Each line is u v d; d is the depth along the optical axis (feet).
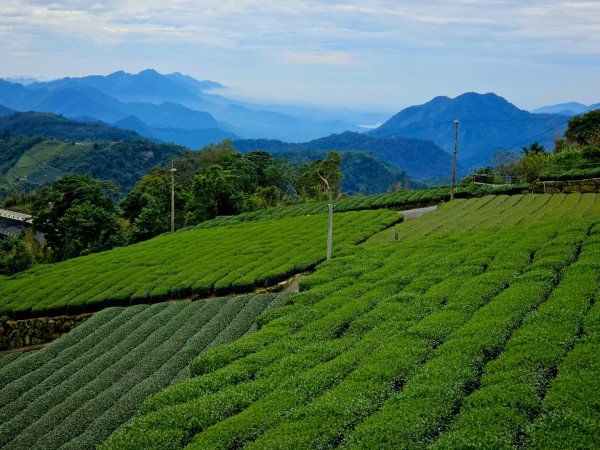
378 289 110.22
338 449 55.83
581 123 337.72
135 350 107.86
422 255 133.28
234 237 201.05
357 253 145.59
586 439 51.01
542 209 178.50
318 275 128.16
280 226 208.23
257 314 118.73
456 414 59.98
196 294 149.28
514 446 51.52
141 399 83.76
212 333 111.24
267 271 151.12
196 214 278.46
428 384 65.77
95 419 80.84
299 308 107.55
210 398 71.87
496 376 65.31
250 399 71.10
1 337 155.02
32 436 79.51
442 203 224.94
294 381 73.00
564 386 60.23
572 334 73.31
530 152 323.37
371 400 65.10
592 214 158.81
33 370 111.34
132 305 151.33
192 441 63.21
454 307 91.81
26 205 419.54
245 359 84.48
